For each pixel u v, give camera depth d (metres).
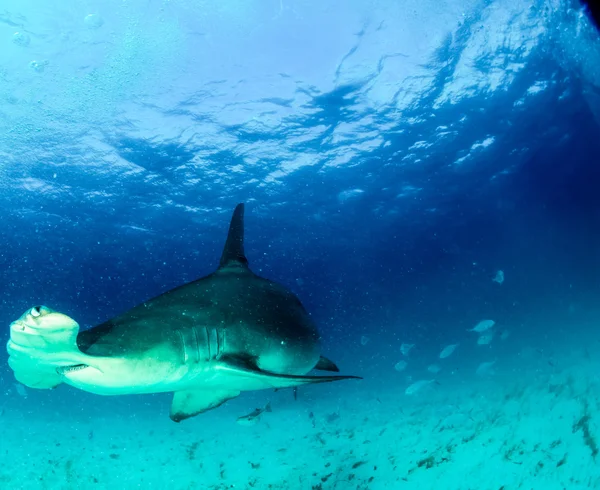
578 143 30.52
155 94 17.86
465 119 22.92
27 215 26.91
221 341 3.03
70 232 30.23
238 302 3.41
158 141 20.34
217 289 3.42
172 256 37.03
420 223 36.66
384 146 23.72
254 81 18.14
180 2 14.55
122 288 49.59
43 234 30.50
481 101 21.78
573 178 36.94
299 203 28.69
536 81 21.47
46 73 16.06
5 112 17.50
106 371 2.36
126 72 16.64
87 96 17.28
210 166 22.80
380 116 21.19
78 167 21.55
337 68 18.16
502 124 24.50
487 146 26.58
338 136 22.20
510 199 37.16
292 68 17.83
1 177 21.94
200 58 16.66
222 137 20.77
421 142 24.08
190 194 25.42
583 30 17.34
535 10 16.78
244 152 22.09
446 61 18.62
